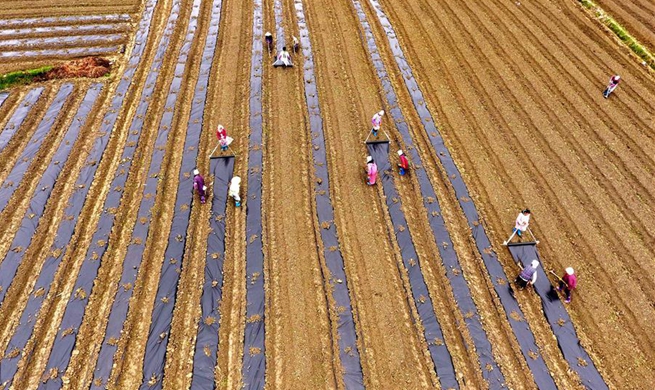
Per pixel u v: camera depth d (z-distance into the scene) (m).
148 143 18.58
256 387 11.62
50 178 17.03
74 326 12.73
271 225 15.49
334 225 15.55
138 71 22.38
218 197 16.38
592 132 19.38
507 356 12.45
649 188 16.94
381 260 14.60
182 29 25.84
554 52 24.00
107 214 15.73
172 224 15.45
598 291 13.79
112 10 27.23
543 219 15.88
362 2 28.58
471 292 13.87
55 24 25.72
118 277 13.90
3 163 17.66
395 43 24.95
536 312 13.35
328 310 13.20
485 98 21.17
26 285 13.73
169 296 13.45
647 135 19.20
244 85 21.67
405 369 12.03
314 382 11.65
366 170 17.58
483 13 27.27
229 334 12.71
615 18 26.00
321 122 19.77
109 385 11.56
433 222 15.84
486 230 15.59
